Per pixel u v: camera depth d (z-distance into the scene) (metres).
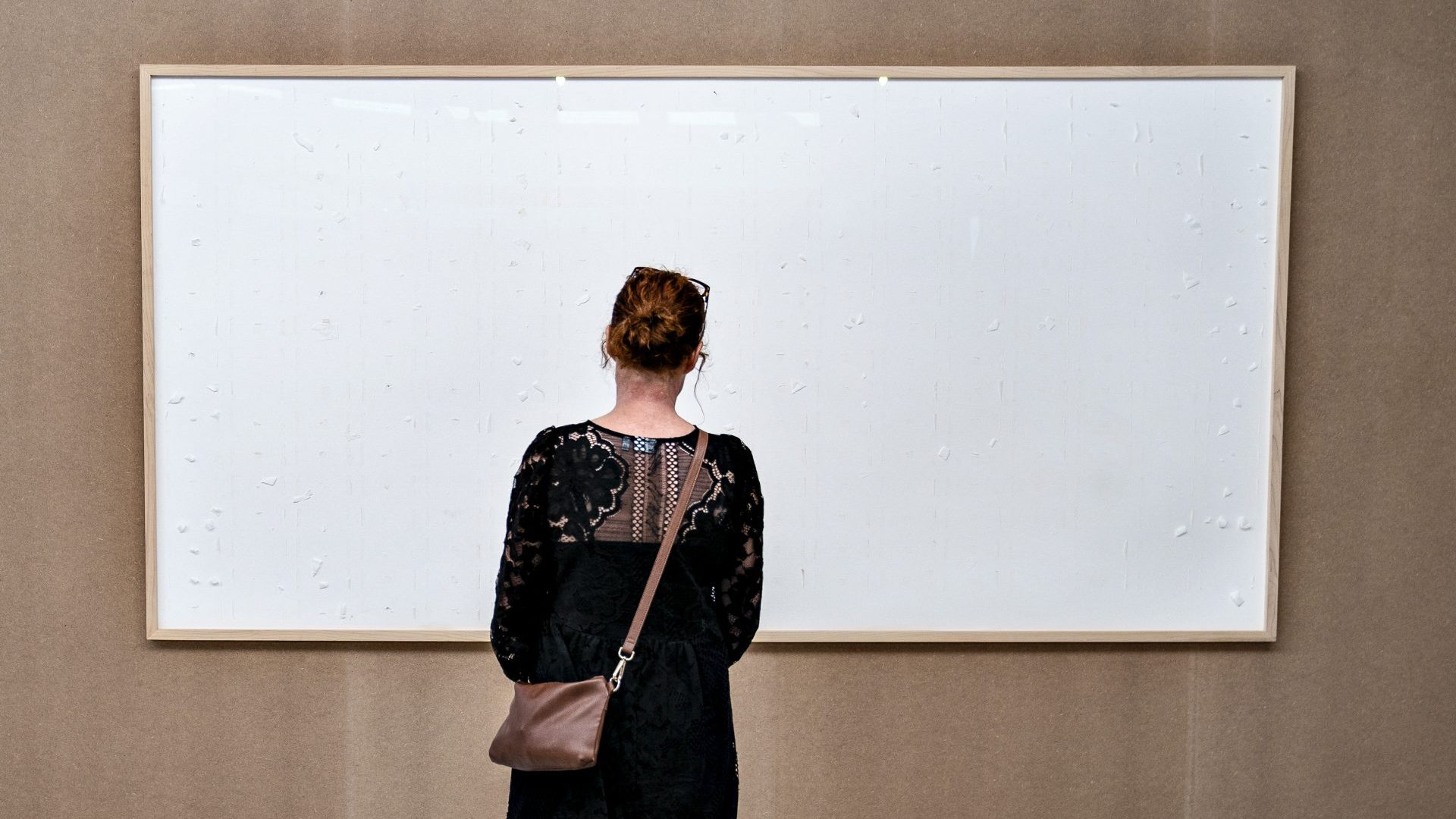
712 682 1.71
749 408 2.49
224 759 2.55
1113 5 2.51
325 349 2.48
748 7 2.49
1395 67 2.52
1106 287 2.49
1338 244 2.54
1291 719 2.58
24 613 2.54
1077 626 2.53
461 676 2.54
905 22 2.50
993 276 2.49
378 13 2.49
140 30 2.48
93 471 2.54
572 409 2.48
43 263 2.51
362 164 2.46
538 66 2.44
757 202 2.47
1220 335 2.51
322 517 2.49
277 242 2.46
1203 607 2.53
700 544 1.71
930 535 2.51
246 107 2.45
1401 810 2.60
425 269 2.47
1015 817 2.57
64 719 2.55
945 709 2.55
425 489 2.49
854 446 2.50
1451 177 2.54
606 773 1.64
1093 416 2.51
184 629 2.50
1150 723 2.57
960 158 2.47
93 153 2.50
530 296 2.47
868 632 2.51
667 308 1.72
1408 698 2.59
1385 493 2.57
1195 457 2.52
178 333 2.47
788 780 2.55
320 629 2.50
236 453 2.49
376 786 2.55
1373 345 2.55
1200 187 2.49
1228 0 2.51
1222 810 2.59
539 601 1.74
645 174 2.46
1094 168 2.48
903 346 2.49
